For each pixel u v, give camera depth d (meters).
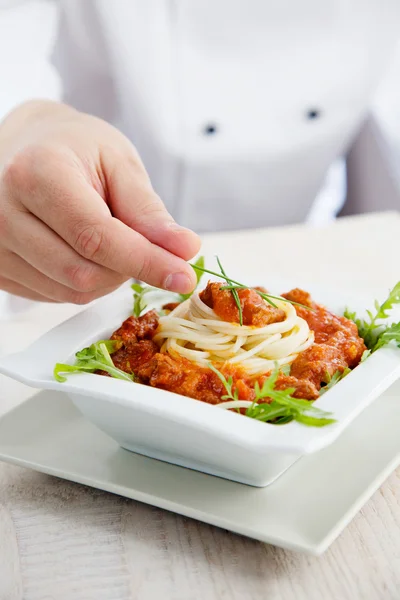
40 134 0.59
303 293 0.55
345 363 0.51
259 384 0.48
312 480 0.48
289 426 0.43
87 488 0.50
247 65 0.92
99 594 0.43
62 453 0.51
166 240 0.51
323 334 0.54
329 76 0.94
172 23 0.89
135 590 0.43
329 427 0.43
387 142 1.01
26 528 0.47
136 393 0.46
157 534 0.46
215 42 0.90
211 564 0.44
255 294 0.52
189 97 0.93
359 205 1.13
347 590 0.43
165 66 0.91
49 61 0.97
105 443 0.52
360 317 0.56
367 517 0.47
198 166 0.97
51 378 0.48
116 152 0.57
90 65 0.96
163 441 0.48
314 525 0.44
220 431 0.43
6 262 0.56
